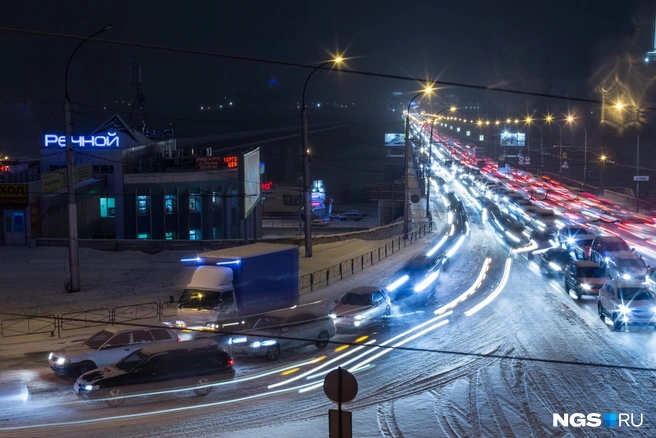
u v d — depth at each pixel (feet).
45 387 58.39
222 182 204.03
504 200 249.14
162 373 54.80
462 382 59.57
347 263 135.64
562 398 54.34
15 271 117.80
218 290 77.56
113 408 52.75
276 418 49.93
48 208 148.25
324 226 282.15
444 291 109.09
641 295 79.71
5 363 66.28
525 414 50.44
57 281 110.11
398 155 495.00
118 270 120.26
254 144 519.60
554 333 77.41
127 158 182.70
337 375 31.83
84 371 60.08
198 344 57.62
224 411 51.80
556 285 112.06
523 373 61.93
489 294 104.88
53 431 46.75
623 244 120.16
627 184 337.72
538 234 173.47
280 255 86.79
